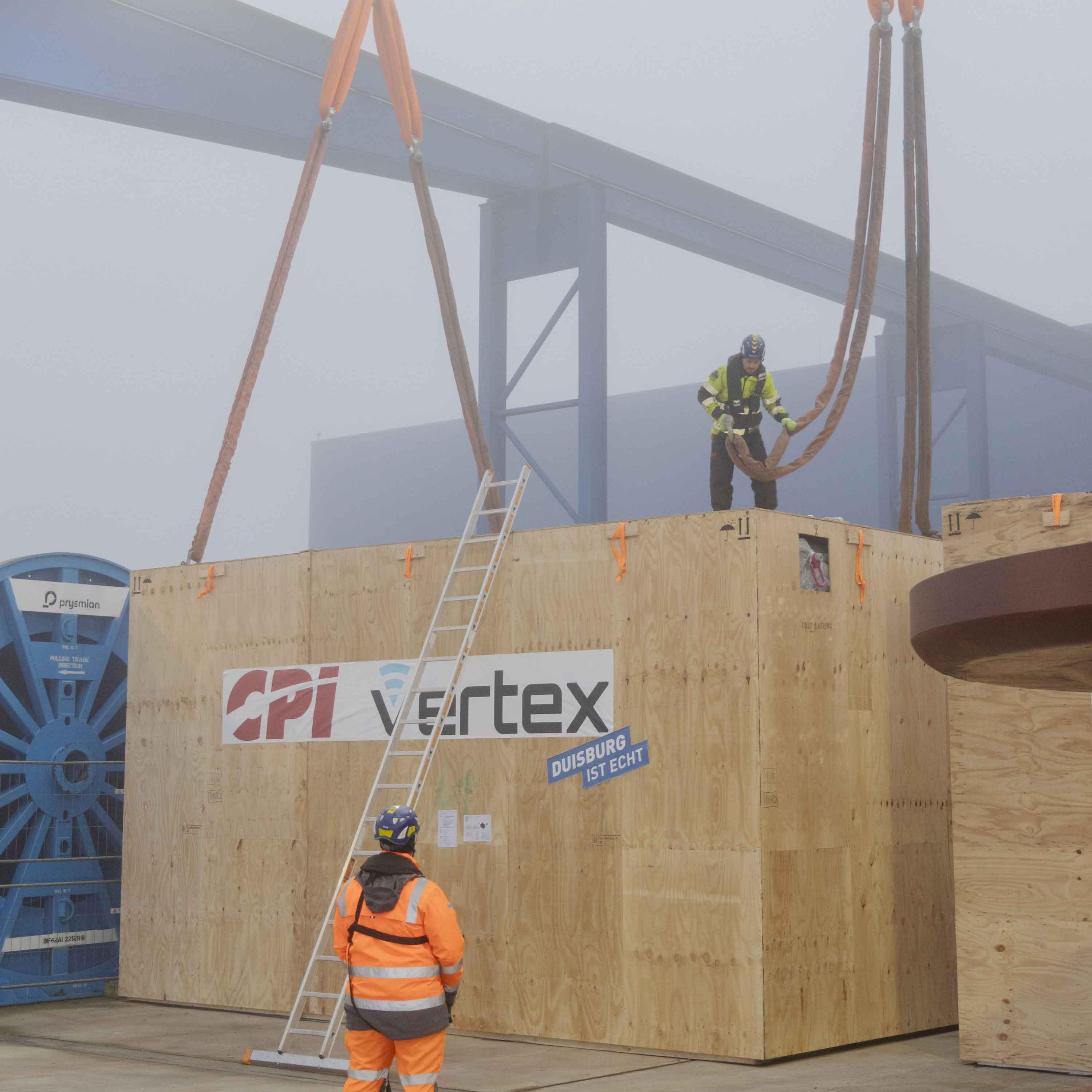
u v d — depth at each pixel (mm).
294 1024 9547
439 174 22719
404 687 11297
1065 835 9156
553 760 10398
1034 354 33719
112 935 13414
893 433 31938
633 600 10188
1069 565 4129
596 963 9977
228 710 12289
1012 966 9219
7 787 12891
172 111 18453
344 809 11453
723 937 9445
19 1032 11062
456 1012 10586
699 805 9680
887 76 12508
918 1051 9727
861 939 10000
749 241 27219
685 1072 8961
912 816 10562
